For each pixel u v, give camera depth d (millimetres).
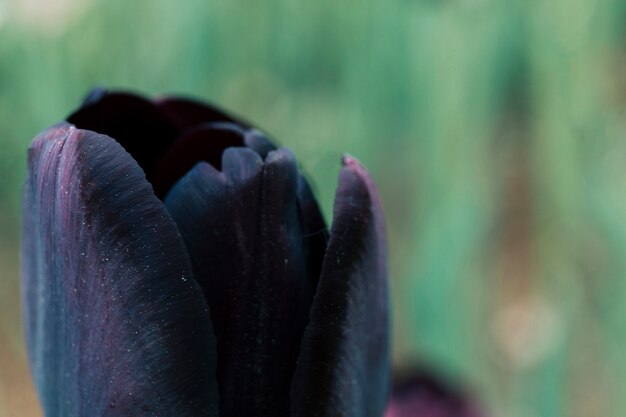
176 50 593
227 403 243
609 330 628
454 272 647
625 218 614
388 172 631
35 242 249
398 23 605
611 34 608
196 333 236
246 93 600
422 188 639
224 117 280
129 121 272
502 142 631
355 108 605
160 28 593
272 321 244
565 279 641
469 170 630
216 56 597
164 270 235
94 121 266
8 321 652
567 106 611
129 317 235
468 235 641
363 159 611
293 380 242
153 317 235
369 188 248
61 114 588
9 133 582
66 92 588
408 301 660
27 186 250
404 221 650
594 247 635
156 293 235
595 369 644
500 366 659
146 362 235
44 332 249
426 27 607
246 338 243
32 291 254
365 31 603
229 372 243
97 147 236
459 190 634
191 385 236
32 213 249
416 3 607
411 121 620
